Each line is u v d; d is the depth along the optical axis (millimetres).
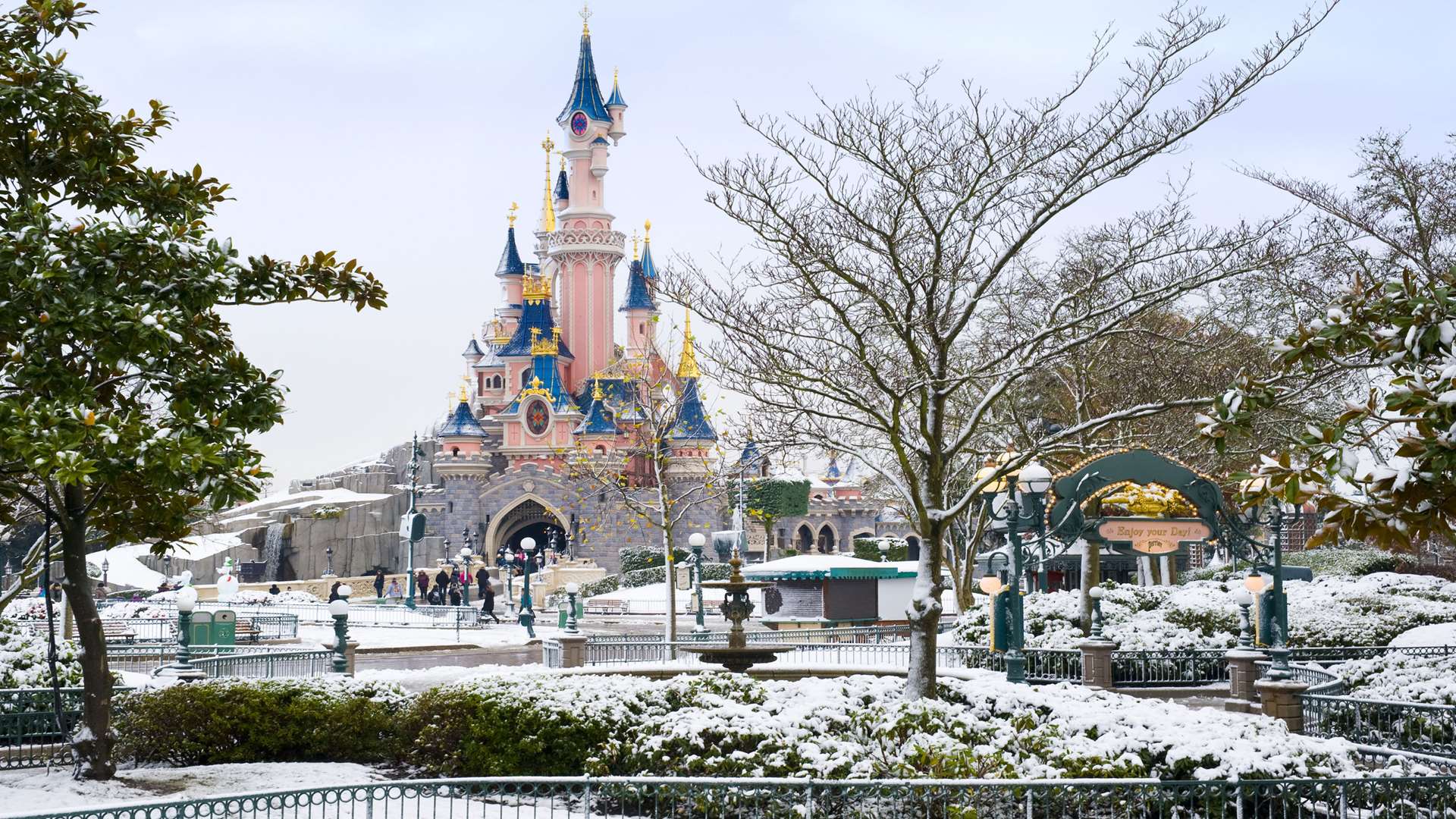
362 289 18938
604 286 152375
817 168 22219
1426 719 20750
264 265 18594
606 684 19984
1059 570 55156
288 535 134875
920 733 17844
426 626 59156
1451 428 10547
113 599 77812
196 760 20078
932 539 21828
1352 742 19250
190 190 19875
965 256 22344
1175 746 16344
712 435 125375
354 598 97250
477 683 20062
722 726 17938
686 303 23125
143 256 17391
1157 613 34875
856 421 22750
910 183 21594
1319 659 29781
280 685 20625
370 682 21188
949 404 41812
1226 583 38531
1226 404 12992
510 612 74812
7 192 18812
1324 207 38375
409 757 19641
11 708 21969
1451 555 56812
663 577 84500
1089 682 29641
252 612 55188
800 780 12922
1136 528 28953
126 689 20609
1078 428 22172
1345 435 11852
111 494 18703
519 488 134250
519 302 165500
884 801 15773
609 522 124375
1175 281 22516
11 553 83125
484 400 157500
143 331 16438
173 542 20641
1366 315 12484
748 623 58312
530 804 16984
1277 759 15875
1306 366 14539
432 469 141125
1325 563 56969
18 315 16844
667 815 16766
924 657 21219
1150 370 38344
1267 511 28891
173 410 17562
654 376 57156
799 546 144250
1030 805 13648
